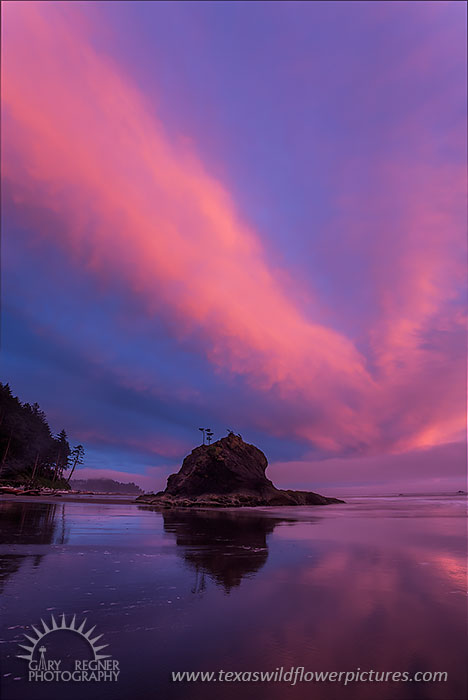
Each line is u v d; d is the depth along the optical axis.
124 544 15.84
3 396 97.44
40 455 114.06
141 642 5.95
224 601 8.05
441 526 24.56
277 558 13.04
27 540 16.14
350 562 12.36
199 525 25.17
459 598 8.30
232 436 73.56
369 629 6.54
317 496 73.06
